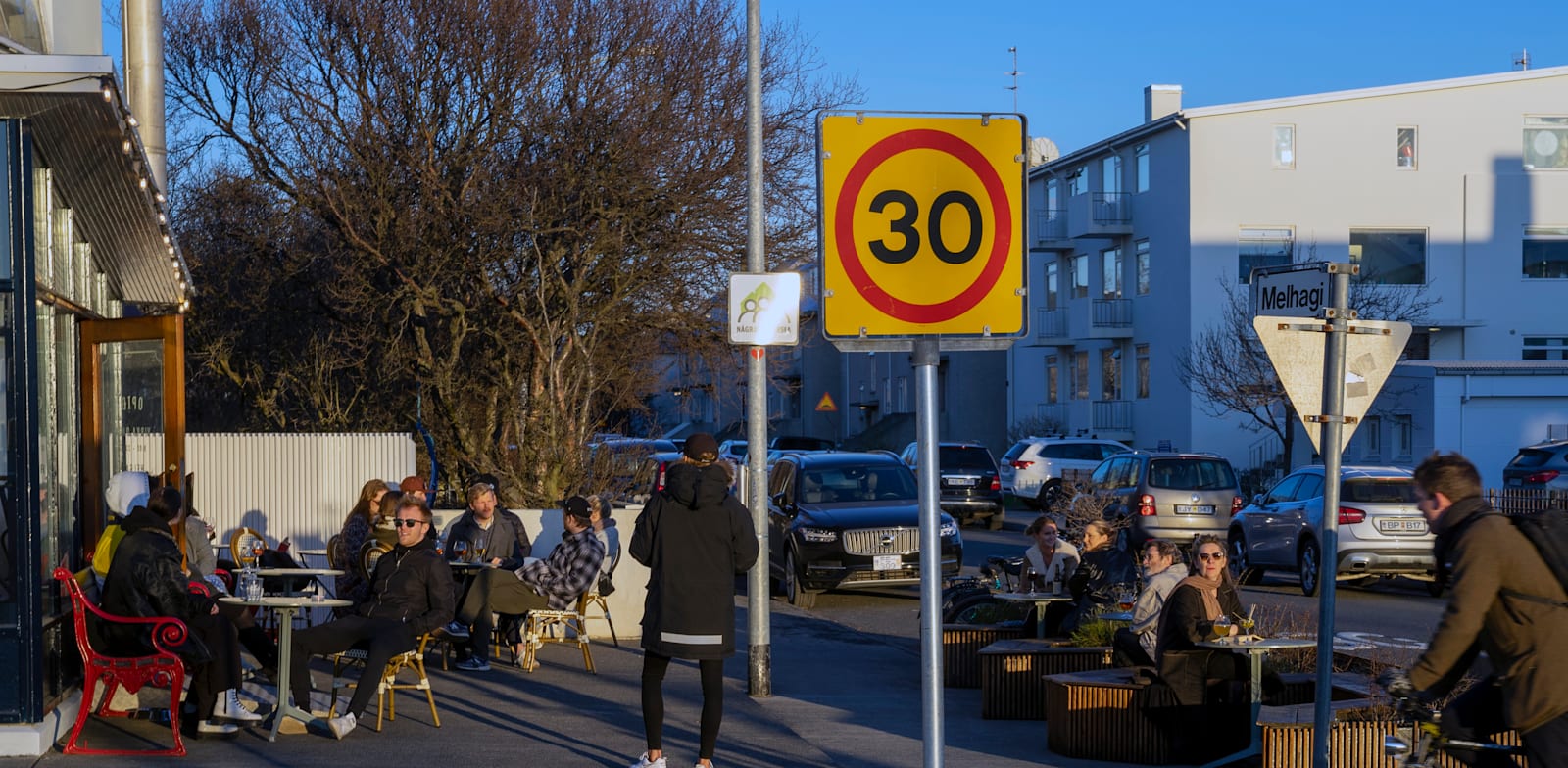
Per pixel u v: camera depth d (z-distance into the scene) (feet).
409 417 75.10
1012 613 40.65
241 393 80.89
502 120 66.85
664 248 67.77
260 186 72.54
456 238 66.74
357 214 67.82
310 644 29.09
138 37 36.94
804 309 83.10
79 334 34.27
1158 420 139.03
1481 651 17.69
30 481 25.44
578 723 31.07
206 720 28.30
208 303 76.07
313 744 28.14
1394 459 118.52
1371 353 20.98
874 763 27.53
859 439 189.47
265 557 38.99
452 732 29.73
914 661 43.65
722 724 31.50
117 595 27.32
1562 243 133.90
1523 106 133.80
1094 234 143.23
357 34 66.74
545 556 46.93
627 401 71.61
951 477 101.55
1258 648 26.07
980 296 16.40
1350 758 24.29
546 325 65.72
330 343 76.02
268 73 68.64
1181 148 133.18
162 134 37.24
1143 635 31.40
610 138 66.13
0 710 25.64
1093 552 37.42
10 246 25.05
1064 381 158.81
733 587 25.55
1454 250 133.28
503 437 67.36
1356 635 46.88
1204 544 28.35
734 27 69.41
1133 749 27.61
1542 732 16.65
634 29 66.85
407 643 29.50
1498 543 16.66
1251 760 25.90
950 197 16.39
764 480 35.83
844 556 59.47
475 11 65.05
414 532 30.09
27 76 23.29
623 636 46.70
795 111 70.59
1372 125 132.77
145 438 34.96
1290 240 132.57
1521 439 111.34
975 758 28.12
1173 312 135.44
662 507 25.36
